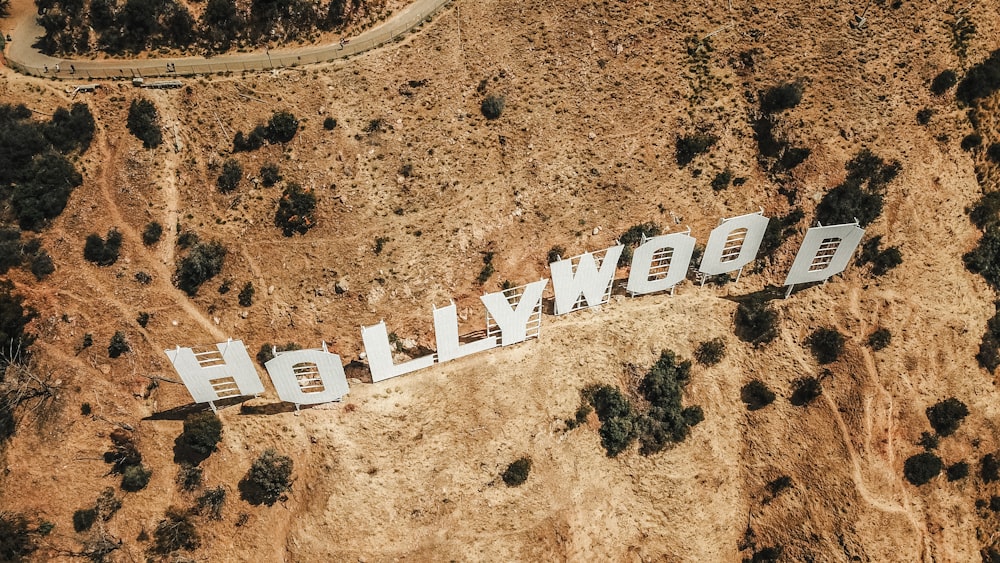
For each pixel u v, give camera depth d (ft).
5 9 290.56
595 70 271.08
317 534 230.89
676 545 255.70
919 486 254.27
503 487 242.99
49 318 248.73
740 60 271.69
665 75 271.69
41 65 265.95
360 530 231.09
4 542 225.56
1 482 236.84
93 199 254.27
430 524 235.40
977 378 263.08
